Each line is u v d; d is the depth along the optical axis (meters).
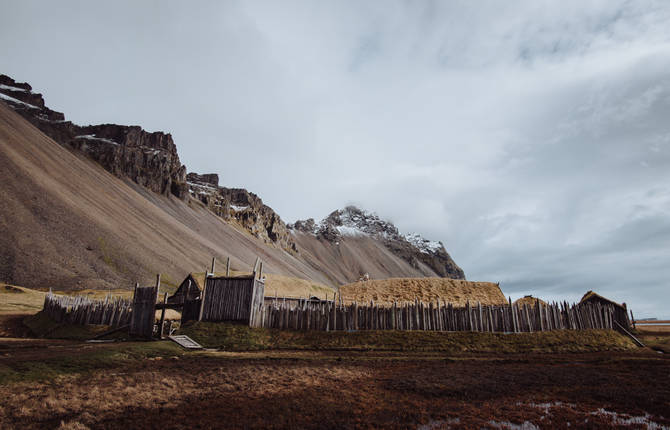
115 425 11.55
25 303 49.72
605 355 24.11
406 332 28.81
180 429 11.29
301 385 16.27
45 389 14.43
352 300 49.91
